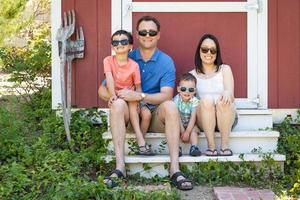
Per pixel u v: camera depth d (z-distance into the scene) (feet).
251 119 18.56
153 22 17.34
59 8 19.61
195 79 17.15
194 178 16.37
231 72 17.76
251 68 19.67
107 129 18.60
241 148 17.47
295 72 19.84
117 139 16.01
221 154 16.76
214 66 17.69
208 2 19.56
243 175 16.25
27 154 16.76
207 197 15.05
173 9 19.54
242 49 19.66
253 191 15.33
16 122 18.84
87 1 19.60
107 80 16.87
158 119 16.80
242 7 19.57
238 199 14.52
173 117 16.10
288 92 19.81
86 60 19.70
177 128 16.15
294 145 17.67
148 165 16.52
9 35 21.63
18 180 14.80
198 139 17.34
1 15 20.74
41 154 16.80
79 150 18.01
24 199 14.16
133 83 17.29
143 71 17.61
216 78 17.56
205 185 16.11
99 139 18.10
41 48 24.91
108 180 15.03
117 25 19.57
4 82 26.20
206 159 16.52
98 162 16.62
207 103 16.44
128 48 16.98
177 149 16.17
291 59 19.80
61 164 16.06
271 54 19.72
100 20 19.61
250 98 19.70
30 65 23.29
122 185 15.14
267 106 19.76
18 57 25.76
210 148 16.83
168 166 16.52
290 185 15.92
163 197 14.24
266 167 16.63
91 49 19.67
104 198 14.17
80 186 14.23
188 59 19.69
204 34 19.57
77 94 19.76
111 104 16.07
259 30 19.62
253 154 16.85
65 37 18.89
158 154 17.19
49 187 14.80
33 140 18.42
